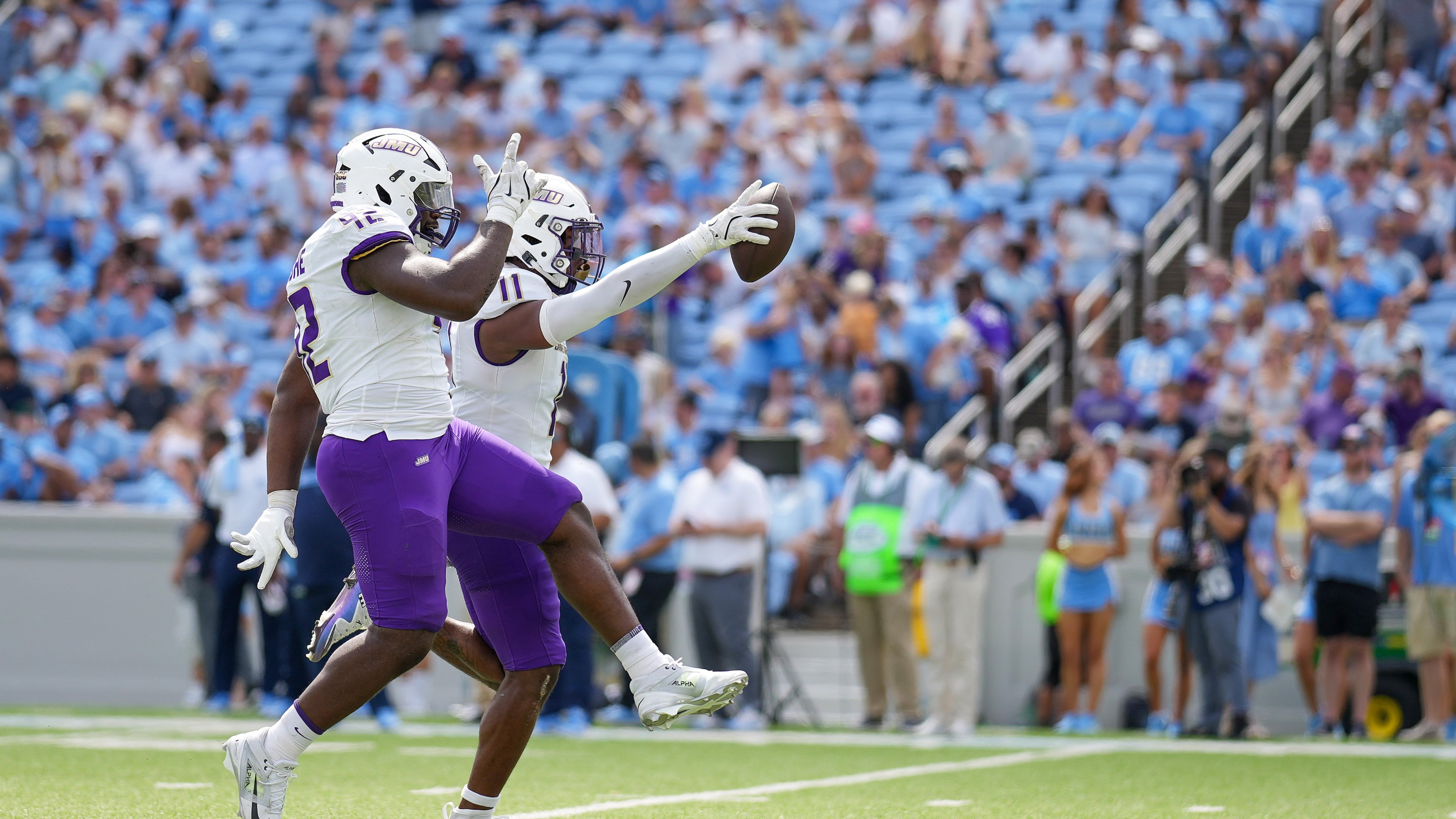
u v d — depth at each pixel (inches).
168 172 2554.1
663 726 588.7
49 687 1644.9
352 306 564.1
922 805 826.2
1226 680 1347.2
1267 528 1421.0
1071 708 1446.9
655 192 2309.3
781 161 2336.4
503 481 582.6
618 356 1740.9
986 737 1347.2
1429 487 1344.7
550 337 595.8
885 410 1804.9
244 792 565.9
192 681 1620.3
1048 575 1503.4
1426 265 1973.4
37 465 1793.8
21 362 2090.3
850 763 1082.1
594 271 637.3
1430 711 1350.9
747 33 2696.9
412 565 560.1
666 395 1902.1
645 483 1459.2
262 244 2262.6
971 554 1392.7
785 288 1995.6
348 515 566.9
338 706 562.6
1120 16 2477.9
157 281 2269.9
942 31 2598.4
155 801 778.2
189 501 1774.1
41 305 2169.0
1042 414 1972.2
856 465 1769.2
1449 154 2020.2
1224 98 2300.7
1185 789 922.1
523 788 905.5
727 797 859.4
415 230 600.1
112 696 1635.1
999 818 773.3
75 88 2748.5
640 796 861.8
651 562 1438.2
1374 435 1391.5
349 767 984.9
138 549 1642.5
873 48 2642.7
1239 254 2066.9
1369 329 1800.0
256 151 2549.2
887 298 1941.4
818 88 2598.4
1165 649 1496.1
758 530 1437.0
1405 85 2223.2
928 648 1398.9
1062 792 900.6
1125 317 2053.4
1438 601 1338.6
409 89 2721.5
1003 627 1542.8
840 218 2258.9
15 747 1080.8
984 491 1400.1
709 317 2175.2
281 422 596.4
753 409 1956.2
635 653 591.8
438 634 629.9
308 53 2925.7
